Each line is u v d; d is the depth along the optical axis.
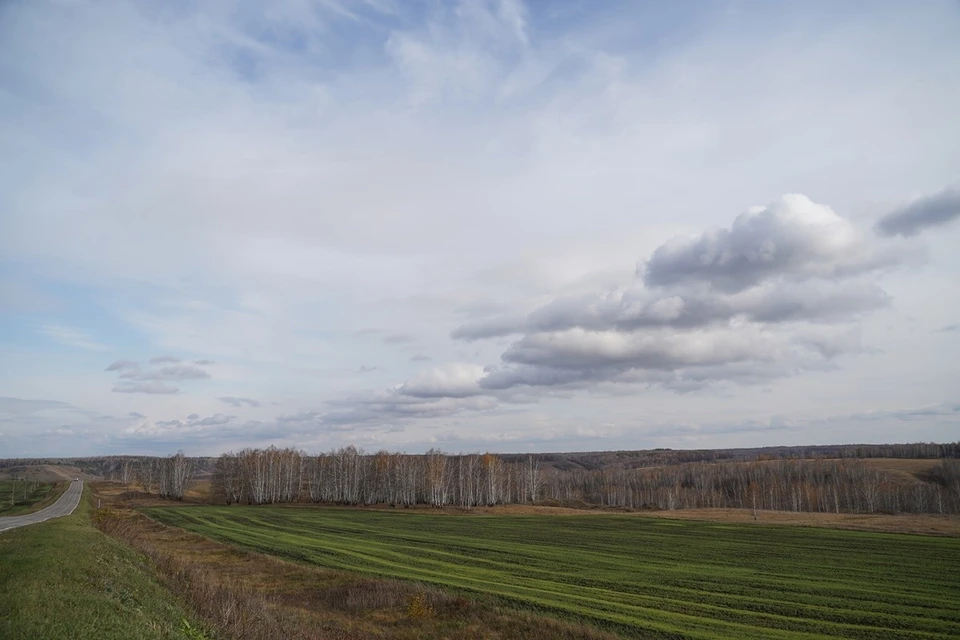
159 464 143.50
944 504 115.06
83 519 48.62
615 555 53.09
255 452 135.12
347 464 134.38
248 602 23.81
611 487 157.75
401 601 31.69
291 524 81.12
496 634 26.09
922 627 28.78
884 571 44.69
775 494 137.12
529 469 151.00
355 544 59.50
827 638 26.66
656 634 26.75
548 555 52.81
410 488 126.44
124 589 19.12
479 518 96.31
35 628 12.38
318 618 27.91
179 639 15.88
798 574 43.31
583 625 27.86
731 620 29.50
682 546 59.81
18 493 131.25
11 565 18.61
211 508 109.19
